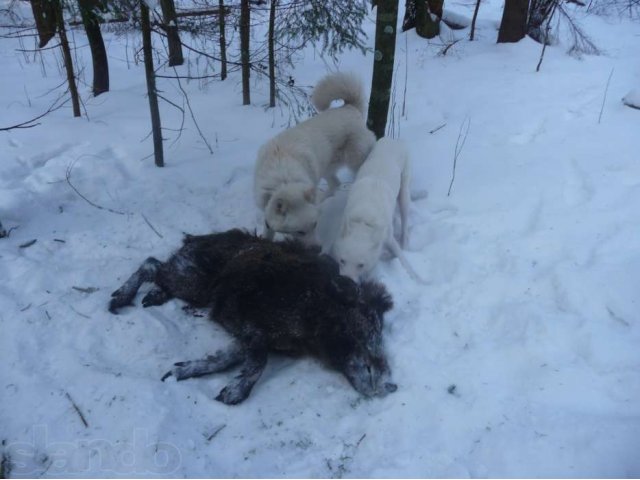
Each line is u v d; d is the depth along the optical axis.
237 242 3.32
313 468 2.27
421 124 5.71
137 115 5.85
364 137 4.35
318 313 2.71
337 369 2.71
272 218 3.45
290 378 2.74
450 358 2.82
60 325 2.95
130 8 4.25
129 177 4.74
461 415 2.48
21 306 3.05
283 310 2.74
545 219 3.98
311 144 3.96
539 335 2.89
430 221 4.12
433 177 4.68
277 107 6.10
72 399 2.49
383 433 2.42
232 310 2.84
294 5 5.04
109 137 5.32
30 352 2.76
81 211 4.15
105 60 6.51
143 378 2.63
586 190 4.32
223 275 2.95
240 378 2.63
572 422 2.40
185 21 5.73
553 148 4.97
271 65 5.62
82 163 4.76
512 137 5.32
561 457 2.24
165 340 2.94
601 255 3.53
